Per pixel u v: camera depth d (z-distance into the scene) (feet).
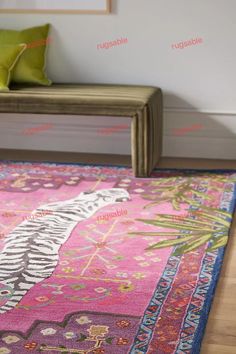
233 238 13.46
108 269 12.32
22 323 10.96
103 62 17.42
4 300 11.49
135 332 10.77
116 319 11.05
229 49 16.93
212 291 11.67
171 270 12.26
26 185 15.61
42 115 17.78
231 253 12.93
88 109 15.96
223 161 17.30
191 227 13.69
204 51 17.02
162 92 17.33
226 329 10.93
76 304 11.40
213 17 16.81
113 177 16.10
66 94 16.15
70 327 10.89
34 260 12.59
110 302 11.44
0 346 10.50
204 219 14.01
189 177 16.08
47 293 11.68
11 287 11.82
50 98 16.03
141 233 13.48
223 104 17.21
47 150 17.97
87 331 10.80
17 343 10.56
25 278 12.07
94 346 10.50
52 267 12.38
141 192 15.28
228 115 17.21
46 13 17.33
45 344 10.55
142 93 16.24
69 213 14.28
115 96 15.96
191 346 10.46
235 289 11.86
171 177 16.10
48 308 11.30
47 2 17.26
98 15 17.17
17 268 12.34
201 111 17.25
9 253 12.80
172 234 13.43
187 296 11.56
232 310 11.35
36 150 17.98
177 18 16.94
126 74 17.42
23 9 17.37
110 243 13.14
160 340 10.59
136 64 17.33
